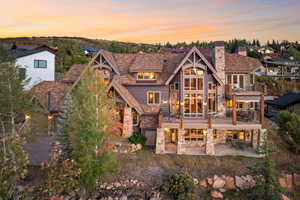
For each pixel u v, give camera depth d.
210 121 22.70
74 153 16.44
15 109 18.19
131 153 22.52
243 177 18.50
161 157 21.72
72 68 31.48
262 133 22.41
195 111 26.92
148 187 17.91
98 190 17.88
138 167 20.05
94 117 16.52
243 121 24.30
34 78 40.38
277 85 59.72
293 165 20.36
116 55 31.23
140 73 28.14
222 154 22.50
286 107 38.59
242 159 21.30
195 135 25.92
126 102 24.97
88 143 16.31
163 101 27.88
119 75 27.55
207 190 17.84
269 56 98.44
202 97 26.75
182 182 17.30
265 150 17.98
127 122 25.30
